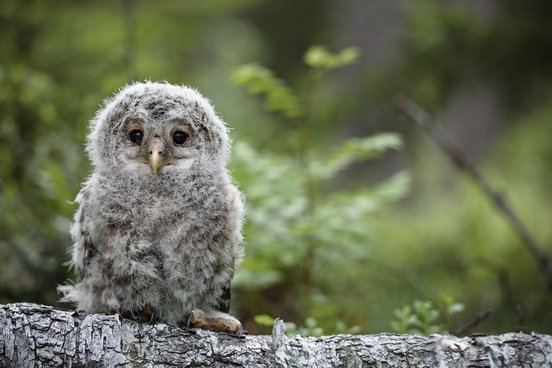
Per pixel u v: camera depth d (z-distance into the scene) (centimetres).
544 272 1249
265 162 1270
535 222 1780
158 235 805
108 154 841
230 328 798
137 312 812
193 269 806
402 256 1545
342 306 1194
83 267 827
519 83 1678
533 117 2148
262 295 1198
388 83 1683
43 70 1627
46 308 739
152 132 835
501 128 2486
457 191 2059
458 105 2691
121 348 736
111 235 800
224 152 869
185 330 753
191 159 837
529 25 1673
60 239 1184
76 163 1332
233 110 1972
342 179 2006
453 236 1680
